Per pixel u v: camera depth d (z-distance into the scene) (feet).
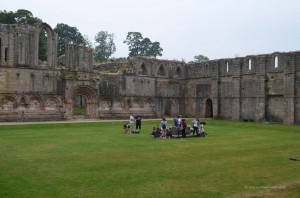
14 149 80.48
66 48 183.01
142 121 181.16
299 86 174.81
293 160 69.21
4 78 161.38
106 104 196.24
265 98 188.44
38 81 171.83
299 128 147.23
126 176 54.49
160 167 61.52
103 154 74.54
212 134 123.13
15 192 45.34
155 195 44.73
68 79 176.96
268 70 188.14
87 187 48.01
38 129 133.18
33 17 268.82
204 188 47.98
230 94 206.80
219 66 213.25
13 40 164.76
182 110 233.76
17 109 163.63
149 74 216.33
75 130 130.62
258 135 120.47
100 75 193.88
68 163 64.28
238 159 69.92
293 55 176.55
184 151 80.12
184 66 234.38
